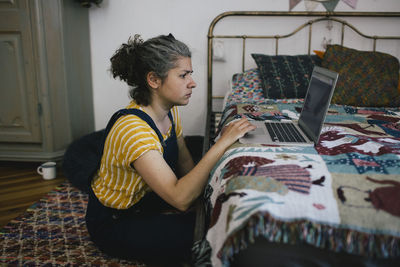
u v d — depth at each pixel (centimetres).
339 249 60
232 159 89
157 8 235
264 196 65
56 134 213
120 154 94
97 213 109
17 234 140
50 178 202
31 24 195
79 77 229
